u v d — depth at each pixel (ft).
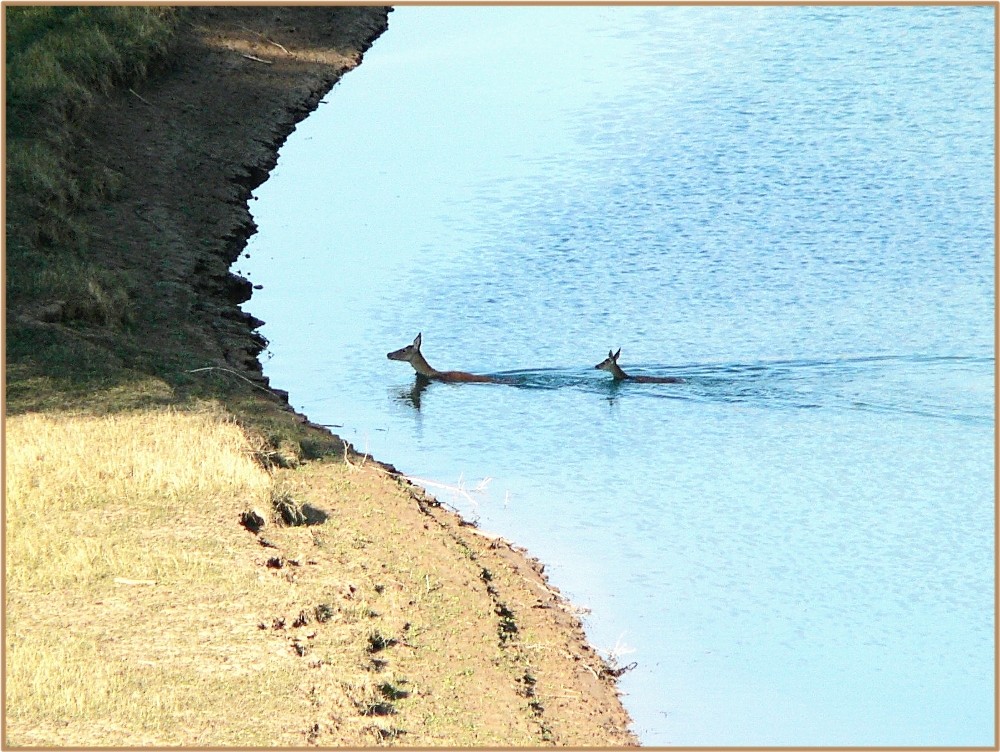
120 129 526.57
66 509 288.30
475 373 415.85
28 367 361.71
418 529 302.45
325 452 343.46
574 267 485.97
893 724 245.65
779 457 358.64
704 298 456.86
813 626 280.51
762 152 585.63
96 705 221.25
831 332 426.10
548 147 598.34
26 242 422.41
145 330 405.39
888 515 328.08
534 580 295.07
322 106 625.82
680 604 289.12
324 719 218.79
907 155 576.20
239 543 276.82
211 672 232.12
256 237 503.20
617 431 377.71
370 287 472.85
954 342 414.82
